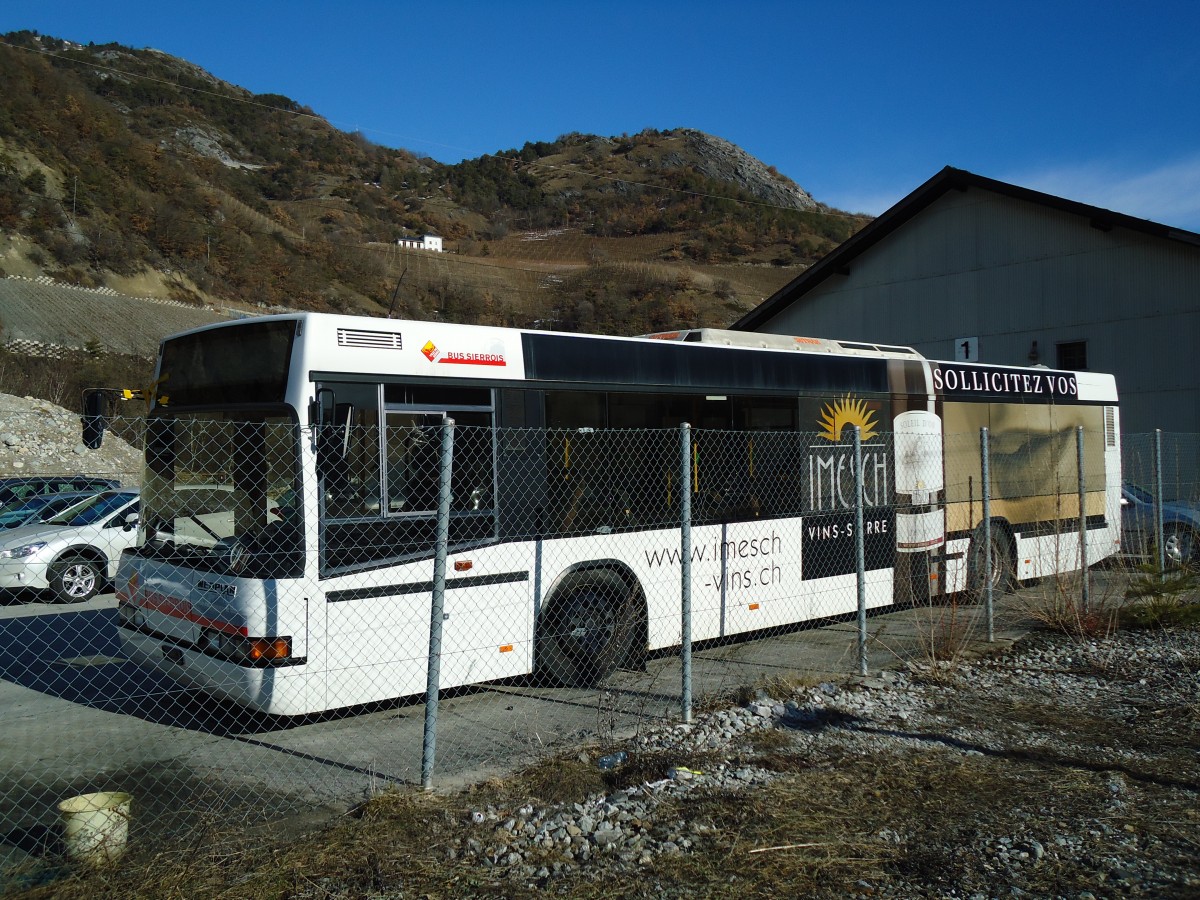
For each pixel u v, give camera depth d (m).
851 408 9.59
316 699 5.86
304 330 6.00
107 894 3.88
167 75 182.00
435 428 6.48
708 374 8.37
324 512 5.93
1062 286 22.42
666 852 4.32
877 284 26.11
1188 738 5.99
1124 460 20.06
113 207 73.94
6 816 4.93
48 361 38.44
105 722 6.69
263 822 4.74
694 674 7.88
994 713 6.57
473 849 4.36
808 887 4.04
